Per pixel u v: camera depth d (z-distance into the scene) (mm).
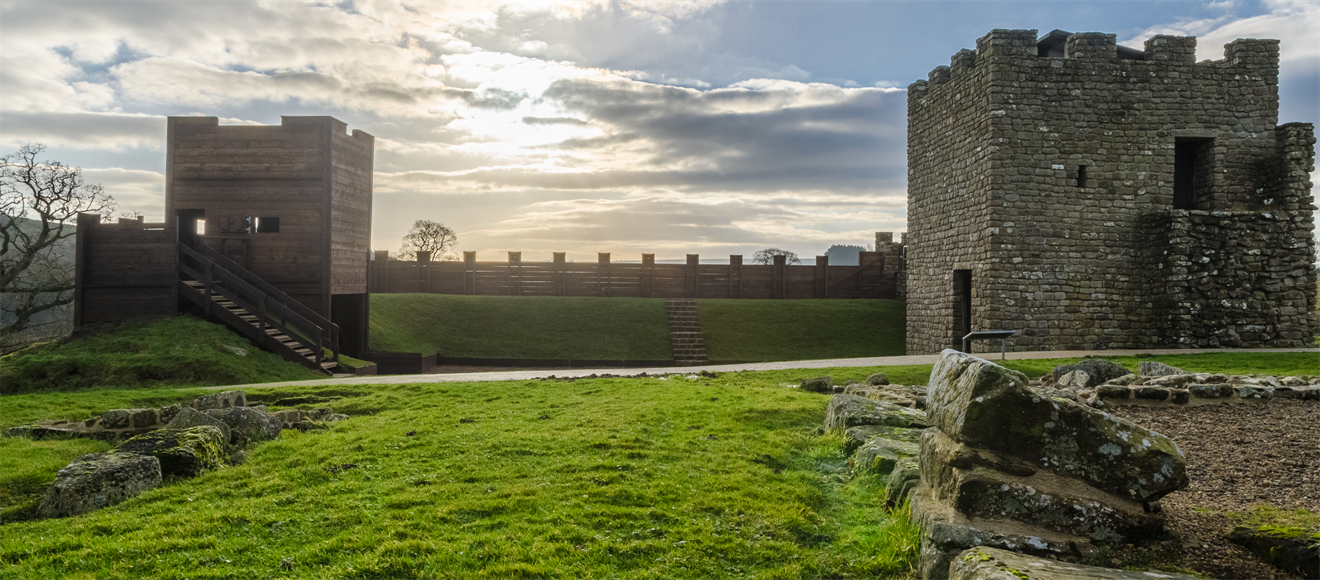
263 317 24875
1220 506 6133
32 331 45062
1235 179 24562
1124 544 5074
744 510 6660
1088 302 24094
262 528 6496
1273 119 24594
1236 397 10984
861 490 7254
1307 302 23094
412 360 29547
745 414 11219
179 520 6785
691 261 41562
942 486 5680
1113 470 5344
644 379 16828
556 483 7500
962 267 25938
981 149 24562
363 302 30344
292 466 8891
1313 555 4488
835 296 42375
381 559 5578
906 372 17453
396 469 8344
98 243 25281
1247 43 24609
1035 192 23938
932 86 28531
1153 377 12766
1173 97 24359
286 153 27219
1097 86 24141
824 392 14523
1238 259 23016
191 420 10227
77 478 7566
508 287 41312
